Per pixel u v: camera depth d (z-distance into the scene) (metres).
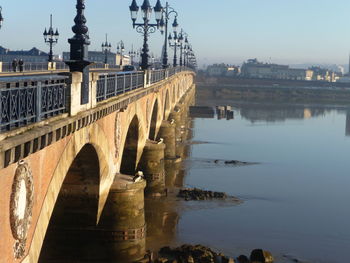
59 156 14.01
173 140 48.78
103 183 21.05
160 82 39.72
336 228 32.00
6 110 9.98
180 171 46.72
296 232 30.80
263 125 90.88
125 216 22.11
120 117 23.47
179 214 32.69
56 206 21.08
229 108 113.19
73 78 14.34
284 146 66.62
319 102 168.62
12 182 10.60
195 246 26.09
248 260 25.64
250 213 34.16
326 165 54.34
